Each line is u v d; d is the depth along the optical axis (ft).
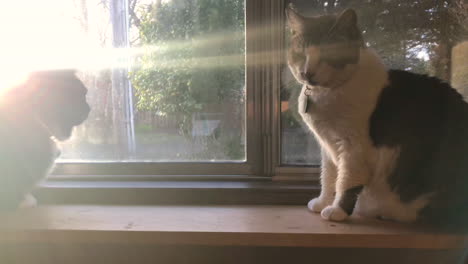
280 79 3.66
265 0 3.58
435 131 2.83
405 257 3.02
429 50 3.51
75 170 3.96
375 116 2.83
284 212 3.32
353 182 2.90
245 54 3.72
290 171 3.74
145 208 3.51
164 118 3.98
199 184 3.75
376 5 3.52
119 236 2.84
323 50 2.75
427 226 2.86
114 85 4.01
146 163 3.93
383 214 3.04
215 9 3.78
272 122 3.71
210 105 3.90
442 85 2.99
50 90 3.27
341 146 2.94
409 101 2.85
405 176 2.83
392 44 3.54
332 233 2.72
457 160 2.79
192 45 3.86
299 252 3.13
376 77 2.90
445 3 3.44
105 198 3.71
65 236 2.88
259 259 3.18
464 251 2.77
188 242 2.81
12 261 3.27
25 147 3.27
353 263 3.09
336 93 2.87
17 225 3.00
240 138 3.88
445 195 2.77
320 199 3.30
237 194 3.62
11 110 3.24
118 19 3.94
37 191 3.71
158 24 3.90
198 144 3.95
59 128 3.36
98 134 4.07
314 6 3.56
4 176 3.24
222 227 2.90
